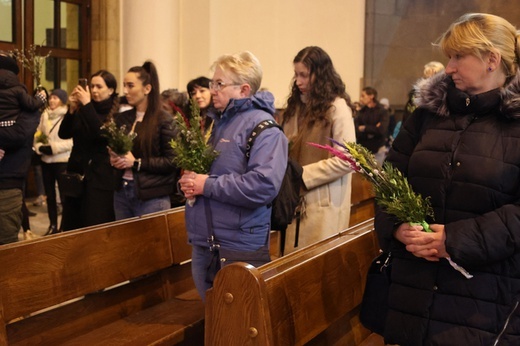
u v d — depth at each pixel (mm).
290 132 3529
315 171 3238
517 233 1818
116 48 8688
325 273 2574
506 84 1944
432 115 2066
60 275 2787
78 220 4430
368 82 9266
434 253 1900
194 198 2654
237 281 2053
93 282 2939
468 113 1969
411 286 1999
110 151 3715
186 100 5703
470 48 1919
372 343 3148
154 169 3736
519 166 1868
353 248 2859
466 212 1911
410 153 2129
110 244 3039
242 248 2629
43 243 2723
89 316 3025
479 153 1906
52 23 8305
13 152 3963
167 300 3441
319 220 3330
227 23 9117
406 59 9203
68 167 4324
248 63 2674
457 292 1920
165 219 3383
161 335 2898
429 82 2062
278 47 9461
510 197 1884
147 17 8562
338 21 9328
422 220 1930
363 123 8195
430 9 9055
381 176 1985
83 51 8672
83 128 4184
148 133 3756
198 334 3074
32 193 8391
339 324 3072
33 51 7035
